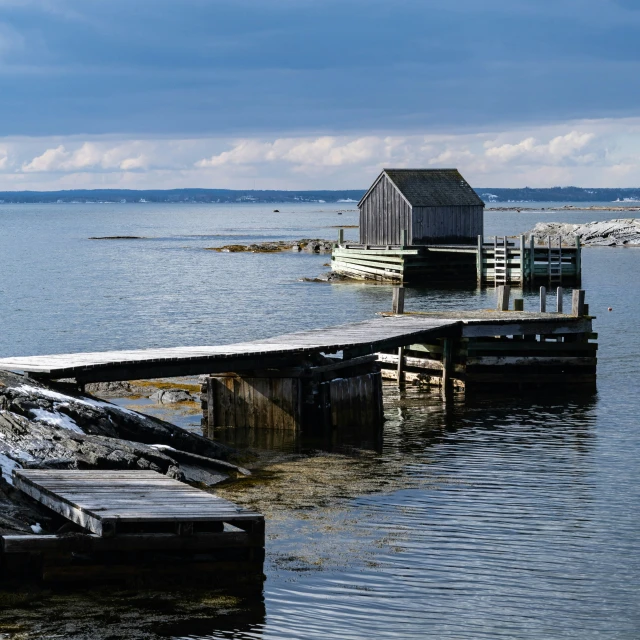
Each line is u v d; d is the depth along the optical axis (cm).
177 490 1356
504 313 2888
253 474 1812
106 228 16950
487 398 2583
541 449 2006
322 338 2397
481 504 1599
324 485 1728
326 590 1224
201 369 2075
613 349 3353
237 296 5372
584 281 6156
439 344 2717
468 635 1105
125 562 1205
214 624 1117
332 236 13588
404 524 1488
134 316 4431
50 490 1323
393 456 1962
